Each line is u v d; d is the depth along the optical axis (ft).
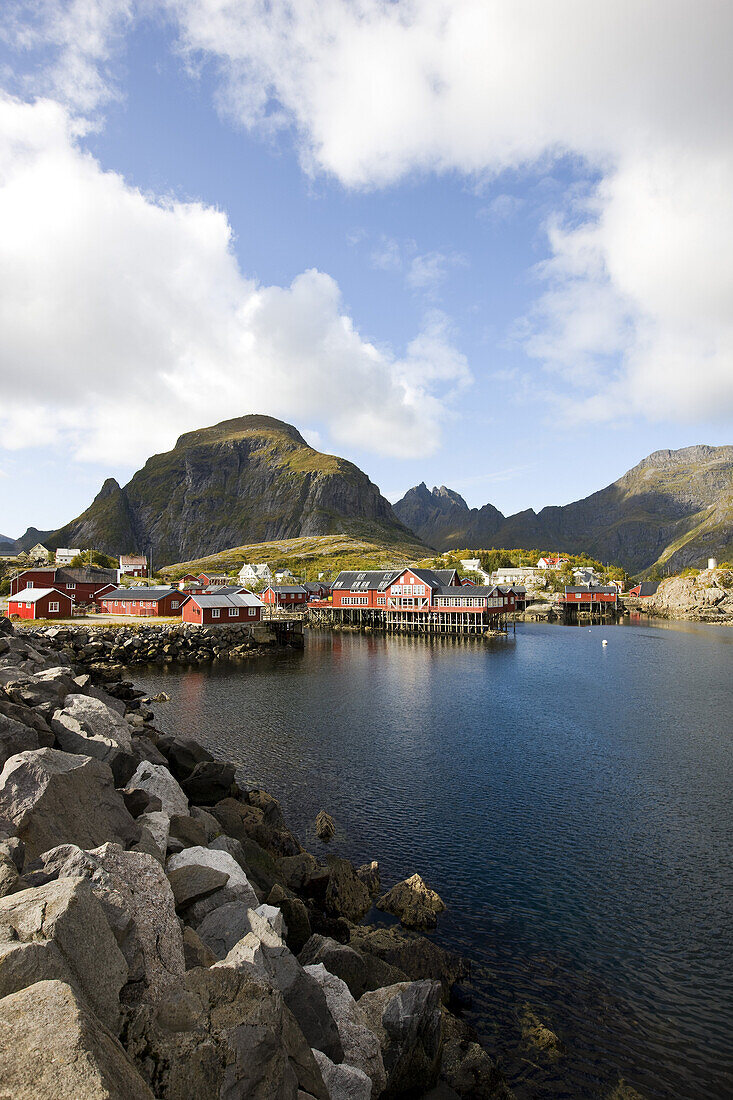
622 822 86.33
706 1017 49.78
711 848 78.48
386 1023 36.27
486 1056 41.70
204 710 155.63
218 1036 22.09
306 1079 25.09
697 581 588.50
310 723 142.00
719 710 158.61
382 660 256.93
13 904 22.91
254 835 68.54
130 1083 16.94
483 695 178.19
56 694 72.38
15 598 321.52
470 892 67.92
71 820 35.24
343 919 55.98
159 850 39.99
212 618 287.69
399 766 110.22
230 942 33.73
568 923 62.18
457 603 384.06
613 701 170.09
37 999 17.46
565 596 550.77
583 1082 43.09
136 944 24.56
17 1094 14.43
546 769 109.09
